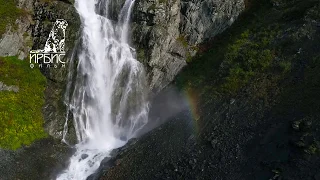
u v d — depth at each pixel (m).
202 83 23.45
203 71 24.70
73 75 24.81
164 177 17.38
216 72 23.33
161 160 18.52
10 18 24.80
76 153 21.72
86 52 25.56
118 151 21.23
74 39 25.39
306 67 19.41
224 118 19.28
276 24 24.02
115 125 24.75
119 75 25.61
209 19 26.91
